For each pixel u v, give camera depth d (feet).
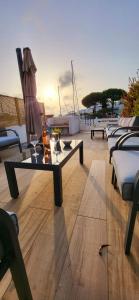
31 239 3.68
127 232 3.12
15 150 12.82
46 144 6.81
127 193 2.97
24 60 10.29
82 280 2.75
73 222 4.21
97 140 16.38
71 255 3.24
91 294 2.54
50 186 6.28
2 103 14.61
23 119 17.38
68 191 5.81
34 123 11.00
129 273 2.84
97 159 9.57
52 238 3.70
